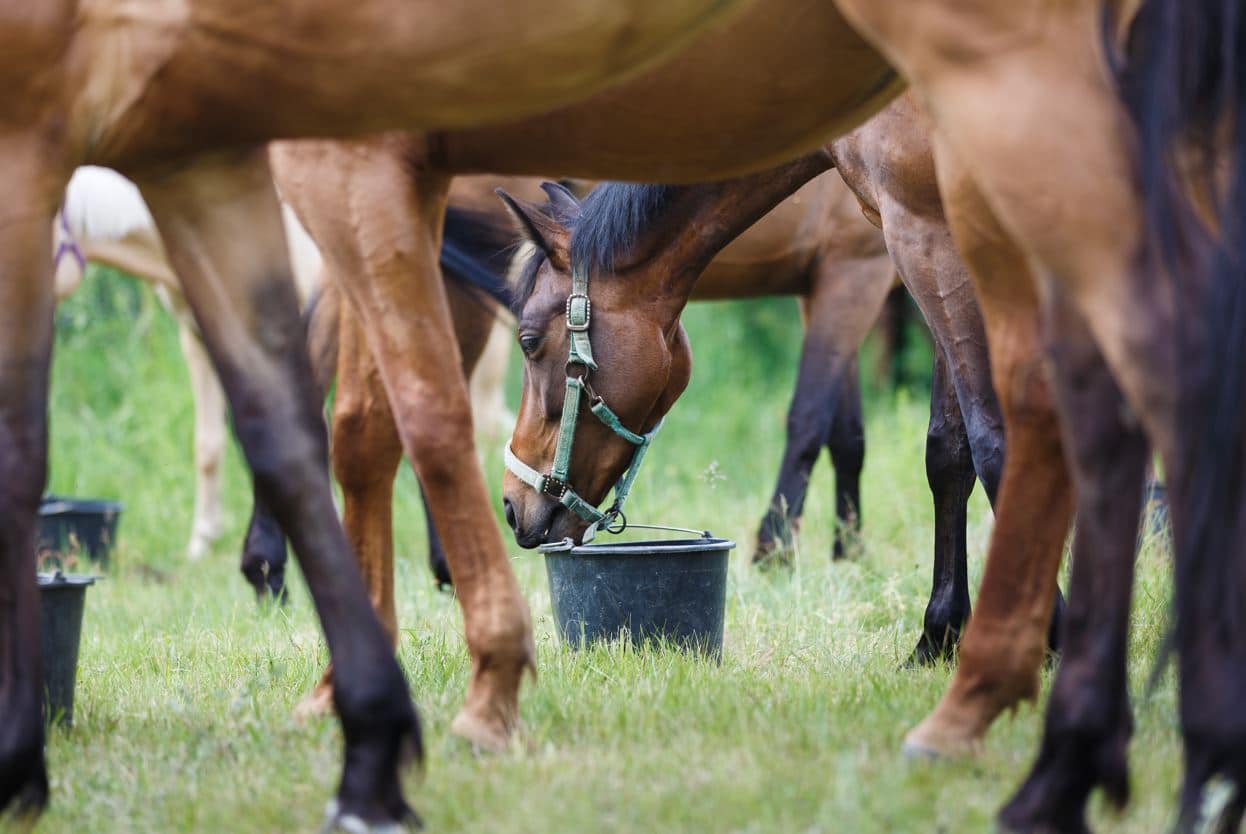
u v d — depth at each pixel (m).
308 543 4.45
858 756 4.75
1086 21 3.62
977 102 3.63
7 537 4.29
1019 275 4.52
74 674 6.08
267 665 6.94
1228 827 3.52
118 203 12.20
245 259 4.59
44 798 4.46
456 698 6.05
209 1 4.00
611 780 4.62
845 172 6.46
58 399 15.74
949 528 6.83
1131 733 4.28
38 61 4.05
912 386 22.39
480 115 4.17
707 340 21.31
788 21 4.56
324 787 4.79
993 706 4.73
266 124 4.25
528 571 10.09
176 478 14.34
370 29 3.94
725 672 6.53
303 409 4.57
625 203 6.61
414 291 5.12
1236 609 3.48
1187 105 3.61
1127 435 3.88
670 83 4.75
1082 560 3.98
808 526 12.16
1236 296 3.49
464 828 4.30
